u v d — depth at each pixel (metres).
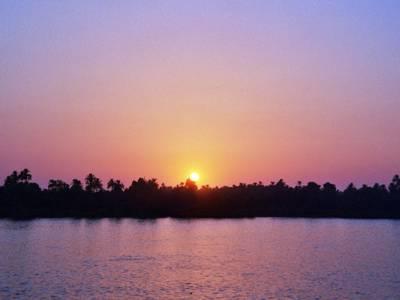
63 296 58.59
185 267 80.69
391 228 190.62
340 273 75.62
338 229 183.25
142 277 70.62
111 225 191.12
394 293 61.06
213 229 176.12
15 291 61.19
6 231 155.88
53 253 99.50
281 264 85.19
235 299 57.31
